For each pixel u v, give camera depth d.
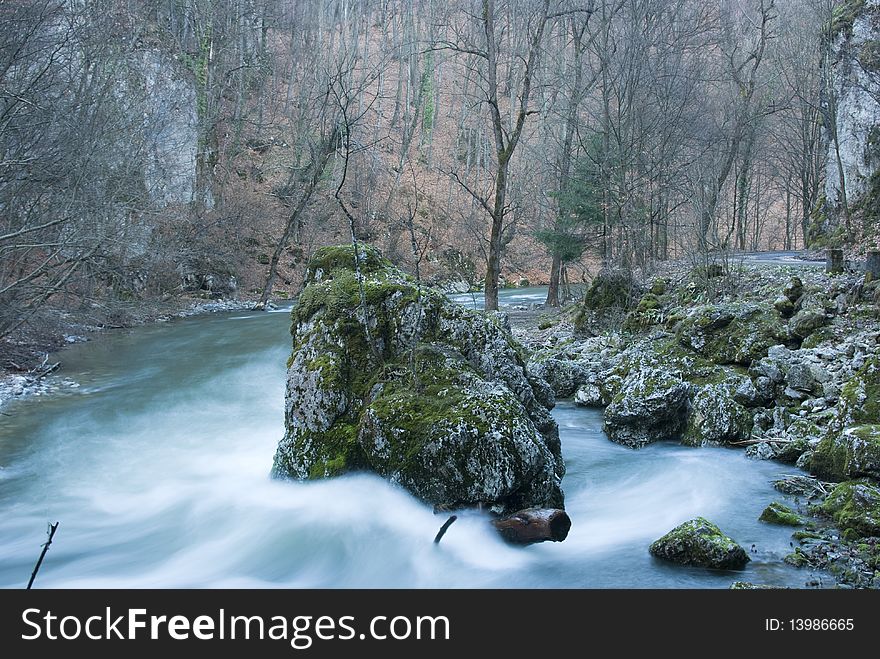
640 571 6.37
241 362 16.61
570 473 9.36
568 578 6.28
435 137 55.69
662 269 23.25
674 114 28.02
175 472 9.34
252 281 36.38
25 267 18.20
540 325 21.08
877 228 27.09
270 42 52.72
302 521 7.42
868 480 7.79
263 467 9.32
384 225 43.66
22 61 17.33
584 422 12.01
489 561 6.70
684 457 9.83
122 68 25.44
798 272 17.53
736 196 42.78
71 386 14.37
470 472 7.02
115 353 18.17
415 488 7.20
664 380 10.73
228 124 43.00
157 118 28.66
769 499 8.14
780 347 11.33
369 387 8.12
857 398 8.91
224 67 41.66
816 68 38.34
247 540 7.29
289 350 18.02
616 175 25.17
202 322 25.53
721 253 17.83
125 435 10.99
